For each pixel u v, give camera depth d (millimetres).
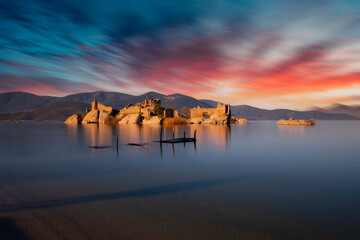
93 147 36156
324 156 28625
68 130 86000
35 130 89875
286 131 88625
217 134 67875
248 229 9039
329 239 8344
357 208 11289
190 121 154625
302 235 8602
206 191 13945
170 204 11703
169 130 84562
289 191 14039
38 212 10648
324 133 78375
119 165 22203
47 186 14883
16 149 34031
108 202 11961
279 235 8594
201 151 32500
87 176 17672
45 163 23172
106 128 98375
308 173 19109
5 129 101062
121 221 9695
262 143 44375
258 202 12070
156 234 8609
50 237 8406
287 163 23656
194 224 9438
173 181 16266
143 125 129250
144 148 35656
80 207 11242
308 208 11281
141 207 11266
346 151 33594
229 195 13219
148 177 17391
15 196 12883
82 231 8844
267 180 16703
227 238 8344
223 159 25859
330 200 12469
